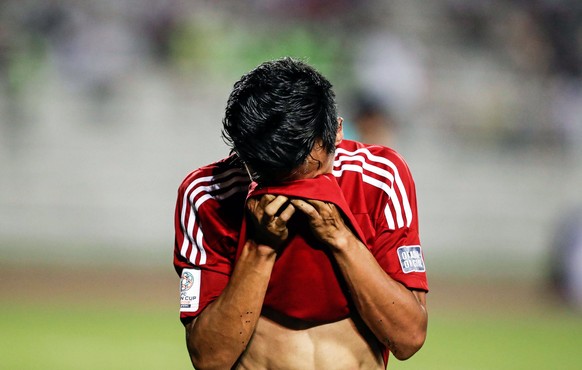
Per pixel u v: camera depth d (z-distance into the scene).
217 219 8.95
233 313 8.52
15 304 36.00
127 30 56.12
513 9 62.12
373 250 8.91
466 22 61.03
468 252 53.25
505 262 51.75
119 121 54.16
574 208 54.94
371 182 8.95
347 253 8.29
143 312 34.94
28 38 54.72
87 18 55.72
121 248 49.94
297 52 55.19
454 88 57.22
